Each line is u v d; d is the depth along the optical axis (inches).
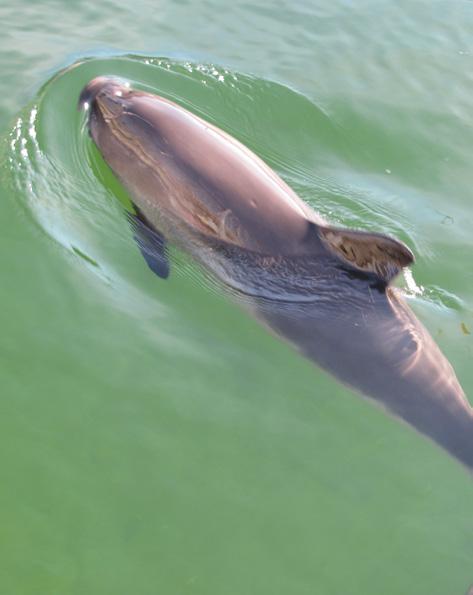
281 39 412.5
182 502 208.5
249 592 195.5
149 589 191.5
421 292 279.1
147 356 237.6
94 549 195.9
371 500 217.2
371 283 240.2
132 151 258.2
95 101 274.8
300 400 236.1
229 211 242.1
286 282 244.2
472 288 288.4
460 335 264.2
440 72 410.9
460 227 318.3
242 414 229.8
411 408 232.1
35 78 335.3
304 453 224.5
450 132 370.3
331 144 350.0
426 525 213.8
